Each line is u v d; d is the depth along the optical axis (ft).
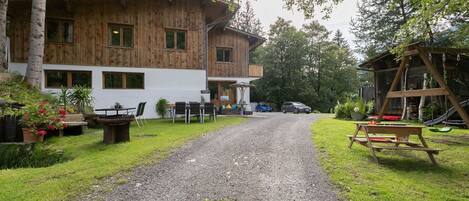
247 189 11.64
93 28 45.39
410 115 42.32
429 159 16.51
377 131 16.83
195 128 30.66
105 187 11.70
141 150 18.40
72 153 19.16
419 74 43.47
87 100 35.42
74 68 44.21
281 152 18.43
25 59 42.24
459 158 16.74
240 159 16.58
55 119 23.99
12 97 27.58
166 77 48.70
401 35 24.35
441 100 38.63
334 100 123.44
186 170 14.32
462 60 39.17
